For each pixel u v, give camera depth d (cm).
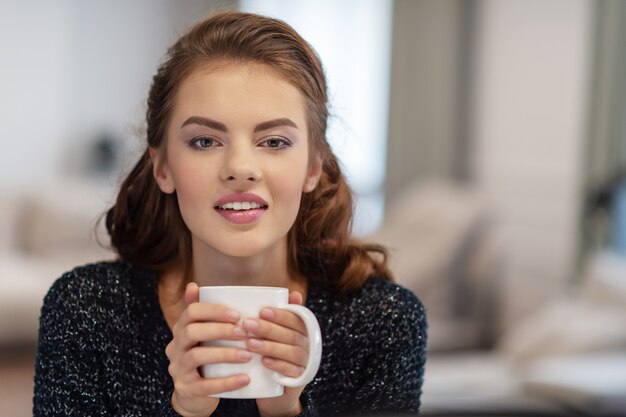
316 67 123
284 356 98
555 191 491
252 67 116
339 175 138
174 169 118
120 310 133
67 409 128
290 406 108
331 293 136
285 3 750
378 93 652
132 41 761
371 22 661
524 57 518
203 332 97
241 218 114
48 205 574
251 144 115
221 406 125
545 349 332
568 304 360
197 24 124
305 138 118
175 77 119
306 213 136
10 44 695
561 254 482
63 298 133
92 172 729
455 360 348
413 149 605
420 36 599
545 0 502
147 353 131
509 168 526
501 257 516
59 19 714
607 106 460
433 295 469
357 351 133
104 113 748
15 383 381
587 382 245
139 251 138
